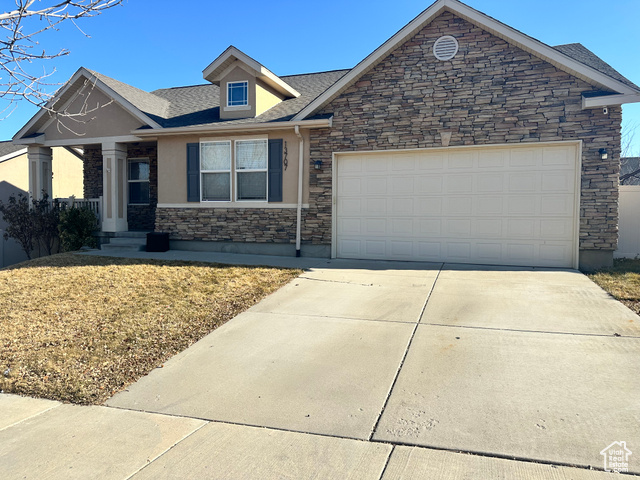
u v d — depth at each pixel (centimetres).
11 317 611
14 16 440
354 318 596
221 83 1222
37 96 505
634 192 1013
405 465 294
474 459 297
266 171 1131
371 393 395
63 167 2061
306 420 356
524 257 947
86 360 484
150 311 632
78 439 341
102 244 1252
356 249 1063
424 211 1011
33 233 1307
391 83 1011
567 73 895
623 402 358
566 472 278
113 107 1277
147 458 313
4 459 316
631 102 838
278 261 1009
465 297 679
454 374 422
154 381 439
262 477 287
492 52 941
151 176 1431
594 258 899
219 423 359
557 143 909
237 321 601
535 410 353
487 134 947
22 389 429
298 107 1215
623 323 540
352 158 1061
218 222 1173
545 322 554
